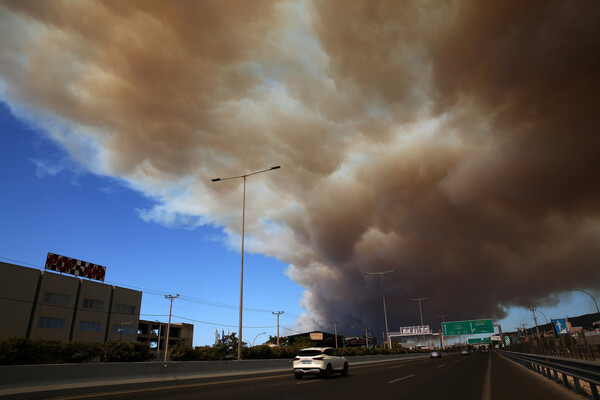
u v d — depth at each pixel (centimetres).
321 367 1934
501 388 1426
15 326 6053
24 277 6294
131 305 8206
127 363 1614
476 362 3944
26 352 1599
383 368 2973
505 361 4178
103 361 1986
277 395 1250
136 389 1525
